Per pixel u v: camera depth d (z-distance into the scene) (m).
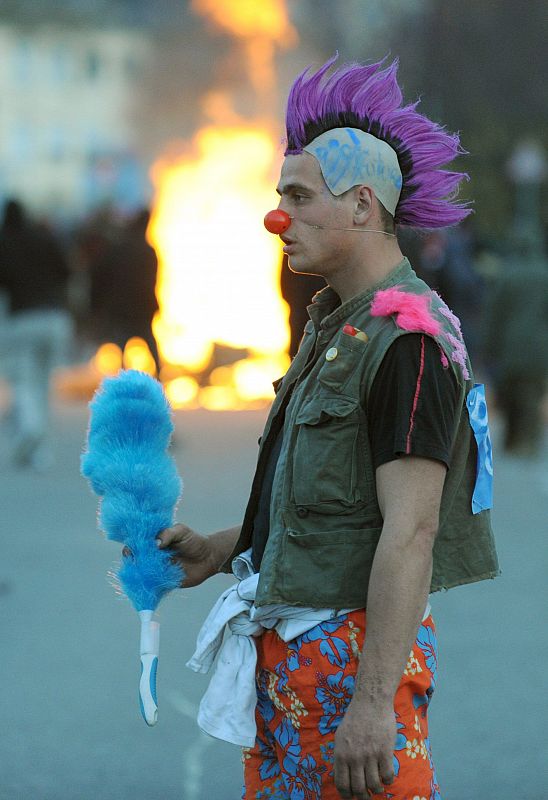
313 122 8.67
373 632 7.98
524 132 97.31
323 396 8.35
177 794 14.18
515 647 19.16
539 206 97.19
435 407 8.12
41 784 14.34
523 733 15.84
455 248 48.34
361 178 8.55
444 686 17.53
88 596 22.11
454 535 8.62
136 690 17.42
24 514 29.12
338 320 8.56
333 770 8.34
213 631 8.88
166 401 9.45
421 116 8.77
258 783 9.13
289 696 8.54
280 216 8.62
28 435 35.09
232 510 29.53
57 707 16.72
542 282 36.38
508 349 36.59
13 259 34.25
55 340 34.84
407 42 101.62
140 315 40.59
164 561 9.29
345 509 8.30
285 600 8.37
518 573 23.70
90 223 58.69
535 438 37.44
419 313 8.21
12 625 20.34
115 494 9.28
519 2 100.19
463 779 14.54
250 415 47.47
